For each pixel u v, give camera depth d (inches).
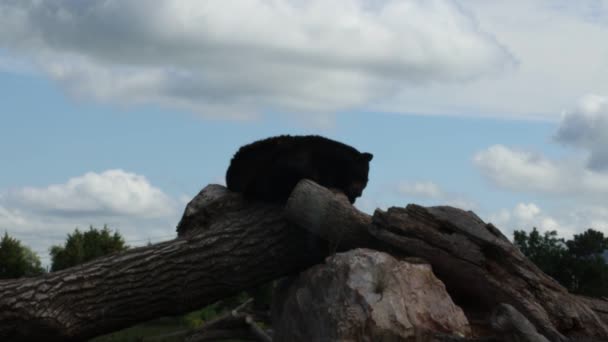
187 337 414.9
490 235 278.1
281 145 318.0
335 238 304.3
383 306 234.2
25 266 906.7
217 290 323.0
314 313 254.5
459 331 240.8
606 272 621.9
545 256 644.1
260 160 323.0
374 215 288.8
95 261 316.2
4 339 299.7
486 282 270.5
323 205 303.0
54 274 308.8
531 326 235.5
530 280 270.7
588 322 267.1
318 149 325.1
